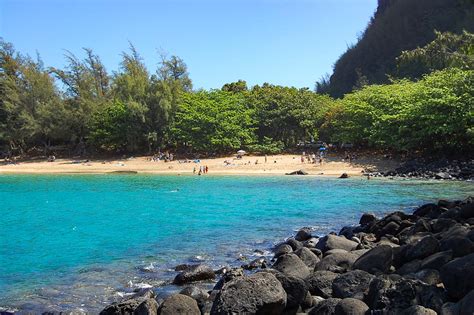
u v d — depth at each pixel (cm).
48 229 1738
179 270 1145
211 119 5912
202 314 726
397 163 4500
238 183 3678
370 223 1435
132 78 6656
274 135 6288
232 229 1698
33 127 6700
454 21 8319
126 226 1786
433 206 1539
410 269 831
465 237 827
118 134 6378
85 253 1344
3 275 1122
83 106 6850
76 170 5356
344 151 5509
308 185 3409
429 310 591
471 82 4138
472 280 641
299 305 716
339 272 897
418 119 4334
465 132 4034
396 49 10050
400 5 10944
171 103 6431
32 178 4481
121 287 1012
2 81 6956
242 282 666
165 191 3131
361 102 5162
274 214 2058
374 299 673
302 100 6300
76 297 948
